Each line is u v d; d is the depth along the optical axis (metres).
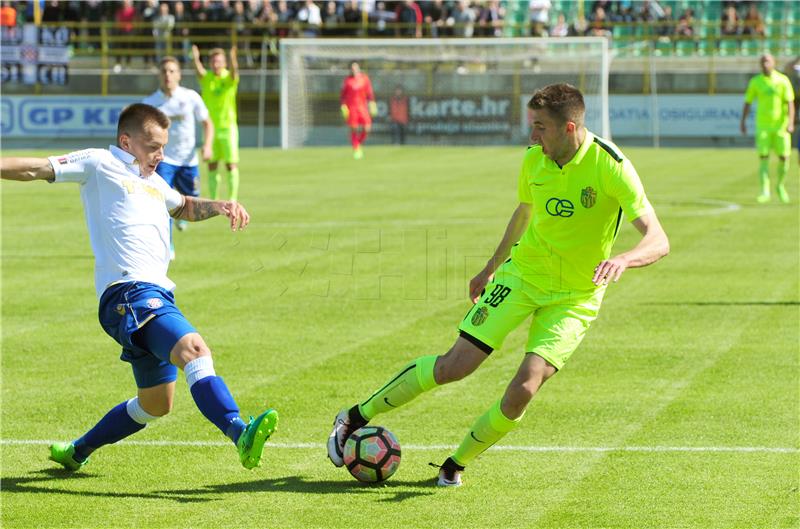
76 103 68.19
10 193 41.72
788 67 54.16
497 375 15.80
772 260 25.86
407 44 65.75
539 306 10.78
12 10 67.69
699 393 14.69
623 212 10.67
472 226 31.31
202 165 54.34
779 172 37.91
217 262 25.61
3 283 22.97
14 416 13.62
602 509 10.34
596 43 66.19
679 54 74.25
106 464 11.79
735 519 10.04
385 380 15.46
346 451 11.09
